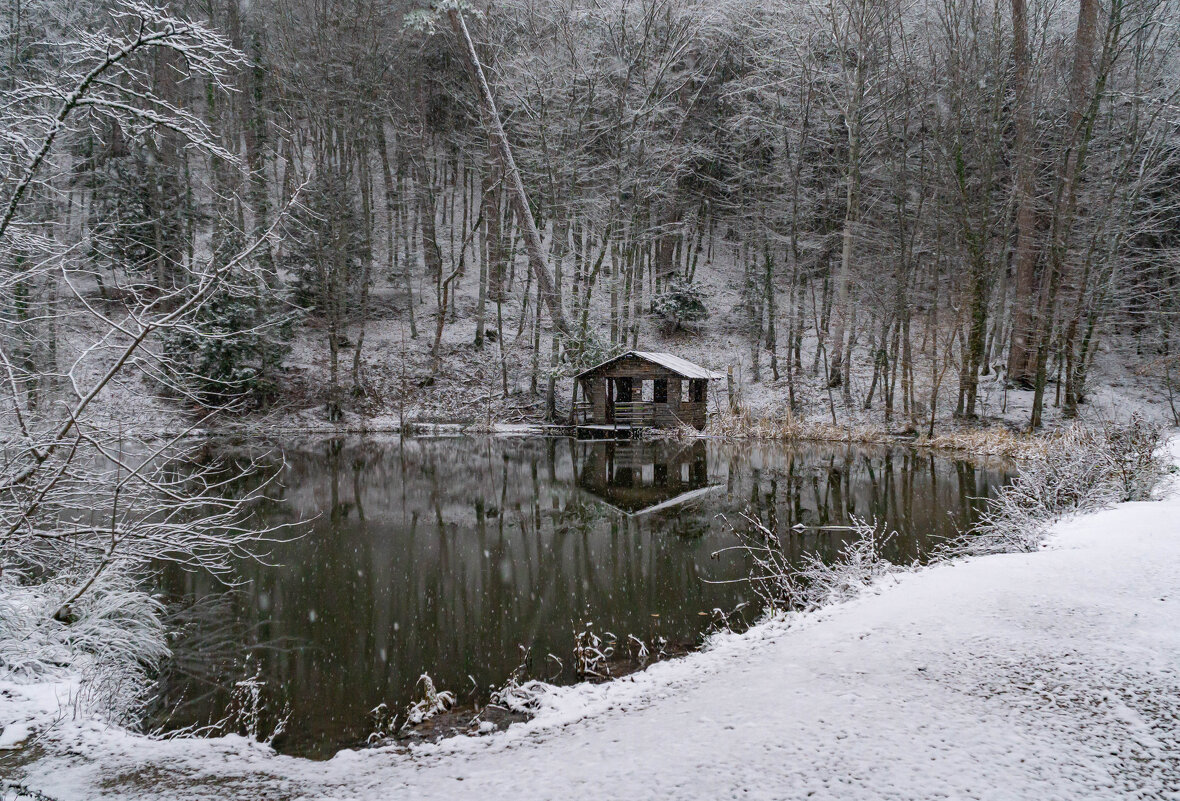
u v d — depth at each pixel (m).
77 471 5.79
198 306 5.73
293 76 34.22
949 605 4.80
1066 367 25.95
